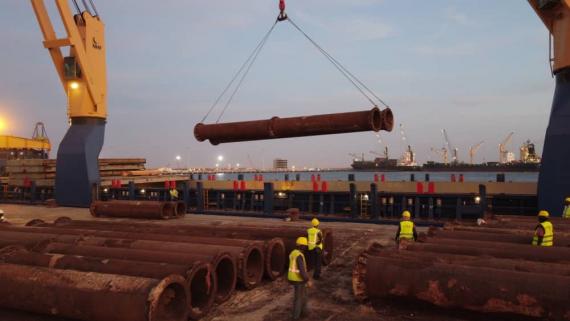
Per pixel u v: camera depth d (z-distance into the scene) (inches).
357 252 519.2
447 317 288.4
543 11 639.1
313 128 391.2
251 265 392.2
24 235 416.8
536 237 360.5
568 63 605.0
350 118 372.5
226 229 474.3
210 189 1003.9
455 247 348.8
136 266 287.4
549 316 241.1
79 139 1016.2
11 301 278.4
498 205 778.2
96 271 287.9
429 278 279.9
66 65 956.6
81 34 978.1
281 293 354.9
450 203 791.7
